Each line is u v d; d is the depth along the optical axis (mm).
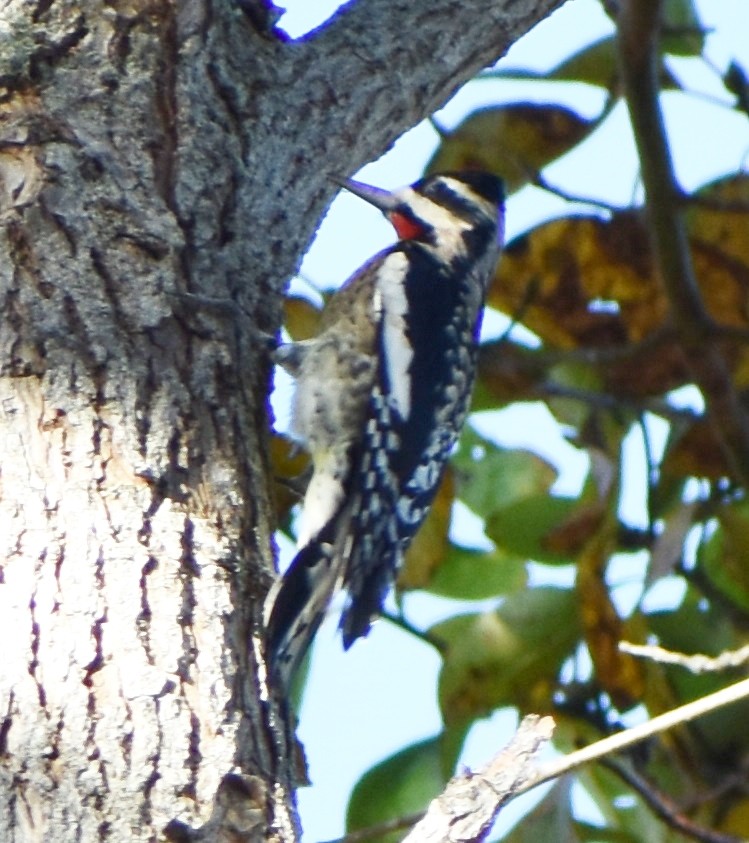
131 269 7770
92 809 6285
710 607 11055
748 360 11977
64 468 7086
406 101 9500
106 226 7816
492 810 6512
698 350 11109
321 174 9039
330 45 9328
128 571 6887
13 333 7391
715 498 11406
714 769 10625
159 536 7070
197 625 6945
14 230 7648
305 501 10117
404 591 11266
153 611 6844
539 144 11516
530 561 11062
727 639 10836
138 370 7508
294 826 6875
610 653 10273
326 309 10844
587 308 11727
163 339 7691
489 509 11734
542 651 10547
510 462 11805
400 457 10266
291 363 10273
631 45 10594
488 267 11492
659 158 10820
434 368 10633
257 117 8758
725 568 11289
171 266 7918
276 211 8727
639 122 10820
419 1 9750
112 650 6664
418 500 10336
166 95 8336
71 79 8094
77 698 6500
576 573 10539
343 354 10492
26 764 6312
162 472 7281
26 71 8039
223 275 8203
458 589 11562
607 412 11469
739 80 11719
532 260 11672
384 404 10305
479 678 10547
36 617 6648
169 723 6582
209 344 7875
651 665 10320
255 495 7773
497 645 10570
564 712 10719
